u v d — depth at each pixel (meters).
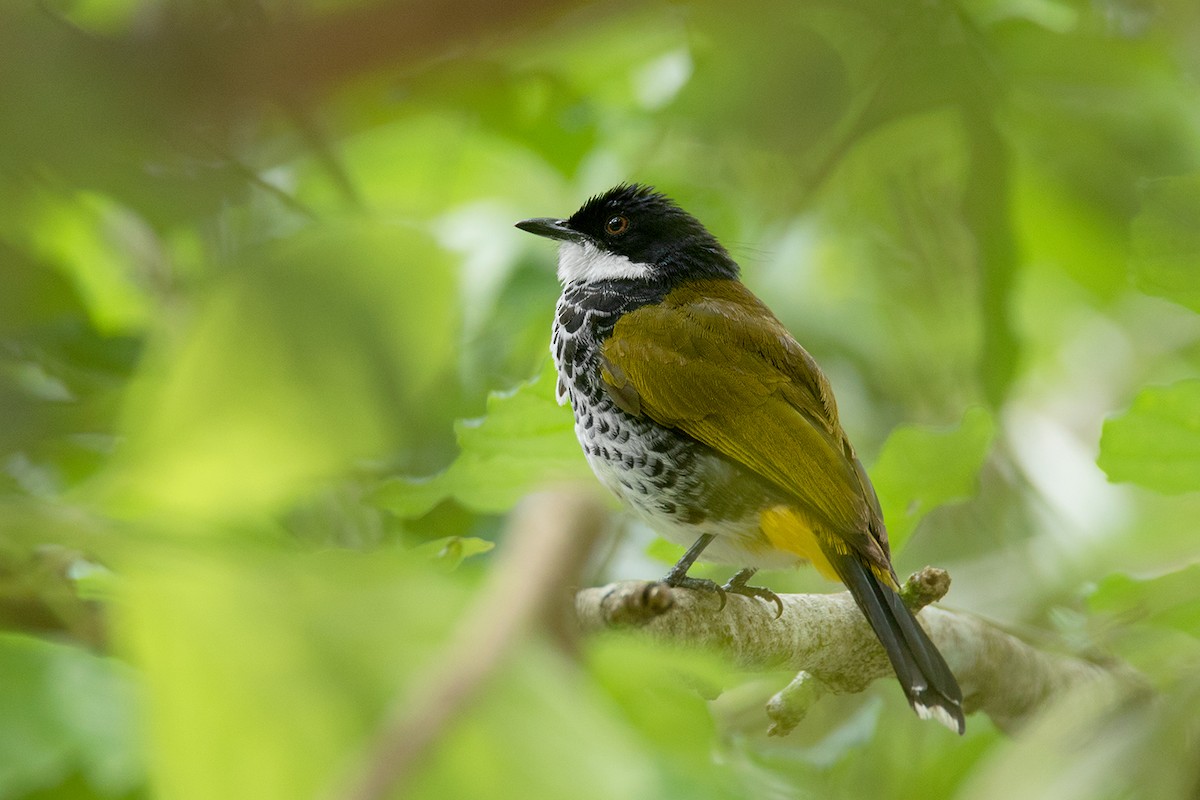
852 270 14.84
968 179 12.28
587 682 2.55
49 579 3.55
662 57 13.91
